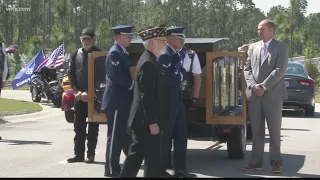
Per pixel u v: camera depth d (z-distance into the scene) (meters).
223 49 9.94
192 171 8.46
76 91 8.99
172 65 7.56
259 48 8.20
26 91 29.95
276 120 8.16
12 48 40.03
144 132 6.19
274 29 8.16
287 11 65.00
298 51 100.00
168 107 7.38
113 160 7.69
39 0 88.19
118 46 7.59
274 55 8.05
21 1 84.19
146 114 6.11
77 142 9.19
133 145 6.28
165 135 7.40
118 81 7.45
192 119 9.02
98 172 8.27
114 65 7.44
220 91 8.69
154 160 6.22
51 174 8.12
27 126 14.95
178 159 7.72
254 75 8.19
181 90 7.79
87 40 8.95
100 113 8.87
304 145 11.55
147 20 54.25
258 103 8.21
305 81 18.00
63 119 16.78
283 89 8.16
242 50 9.62
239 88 8.90
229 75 8.71
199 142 11.98
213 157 9.88
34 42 42.16
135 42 9.17
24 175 8.06
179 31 7.73
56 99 19.91
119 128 7.59
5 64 12.38
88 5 91.12
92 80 8.84
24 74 22.50
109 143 7.71
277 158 8.30
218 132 8.82
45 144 11.48
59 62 20.22
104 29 62.81
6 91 29.91
